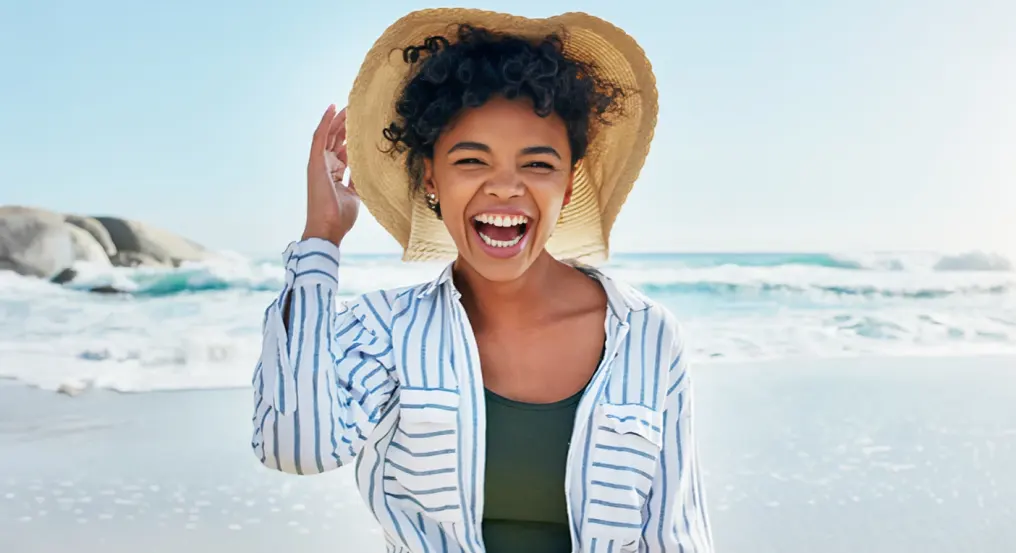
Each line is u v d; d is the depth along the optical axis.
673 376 1.85
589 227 2.13
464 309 1.84
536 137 1.67
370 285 15.80
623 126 1.98
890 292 14.96
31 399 7.77
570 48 1.93
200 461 5.96
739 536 4.79
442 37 1.79
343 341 1.78
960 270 16.47
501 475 1.77
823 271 16.38
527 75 1.64
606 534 1.74
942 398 7.71
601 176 2.06
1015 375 8.71
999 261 16.56
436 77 1.71
